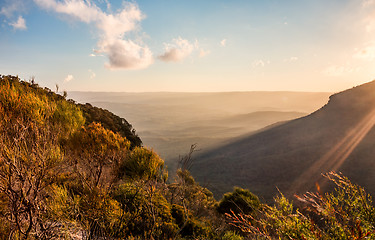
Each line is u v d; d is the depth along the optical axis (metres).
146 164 4.34
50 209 2.04
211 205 9.34
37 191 1.92
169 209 3.97
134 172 4.27
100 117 14.73
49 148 2.24
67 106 4.95
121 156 4.35
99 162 3.82
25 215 1.90
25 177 1.87
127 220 3.01
